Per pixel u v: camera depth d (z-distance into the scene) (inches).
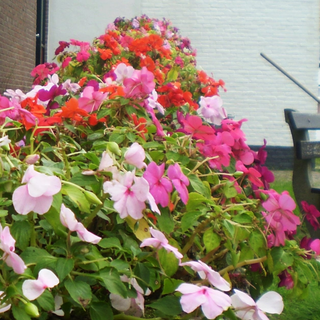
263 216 57.3
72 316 52.3
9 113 58.7
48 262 40.2
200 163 58.2
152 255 48.9
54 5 407.5
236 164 62.1
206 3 402.9
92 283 44.5
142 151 46.1
